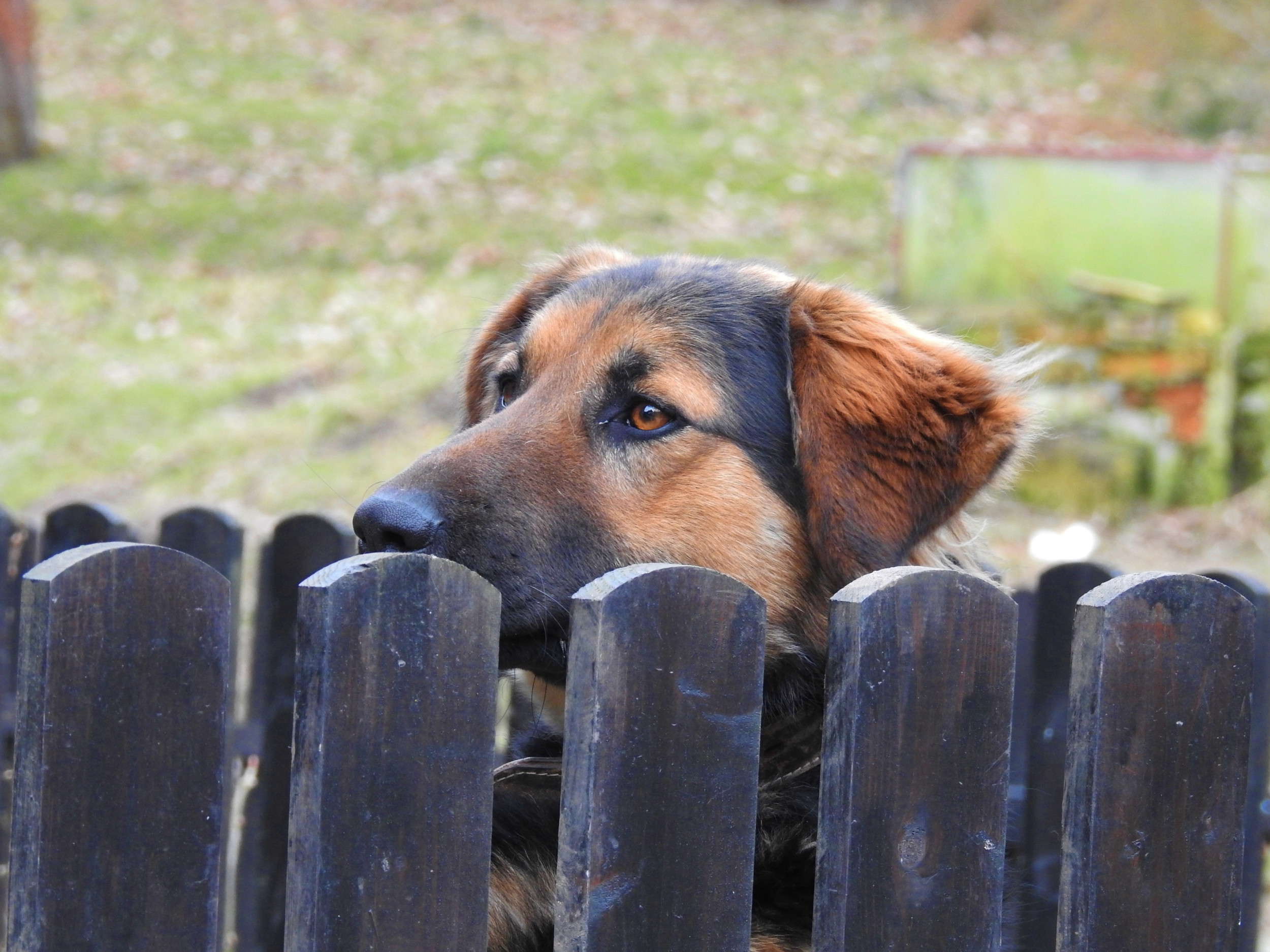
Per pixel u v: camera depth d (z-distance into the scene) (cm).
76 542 777
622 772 357
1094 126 3741
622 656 354
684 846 368
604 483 575
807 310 602
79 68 4200
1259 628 728
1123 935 415
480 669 356
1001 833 404
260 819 814
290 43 4538
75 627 323
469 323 2639
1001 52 4666
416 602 345
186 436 2152
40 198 3269
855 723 378
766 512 587
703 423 583
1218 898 429
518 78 4312
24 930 322
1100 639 403
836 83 4394
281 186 3431
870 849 383
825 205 3397
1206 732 423
